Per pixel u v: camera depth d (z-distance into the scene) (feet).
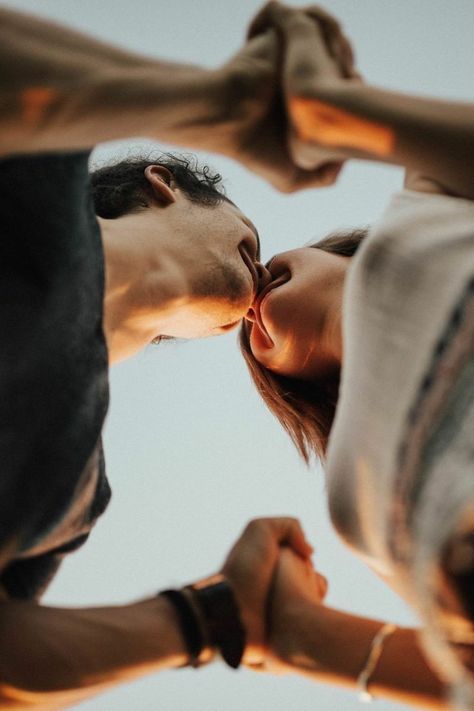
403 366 3.05
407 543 2.92
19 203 3.58
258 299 5.61
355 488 3.22
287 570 4.52
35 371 3.65
